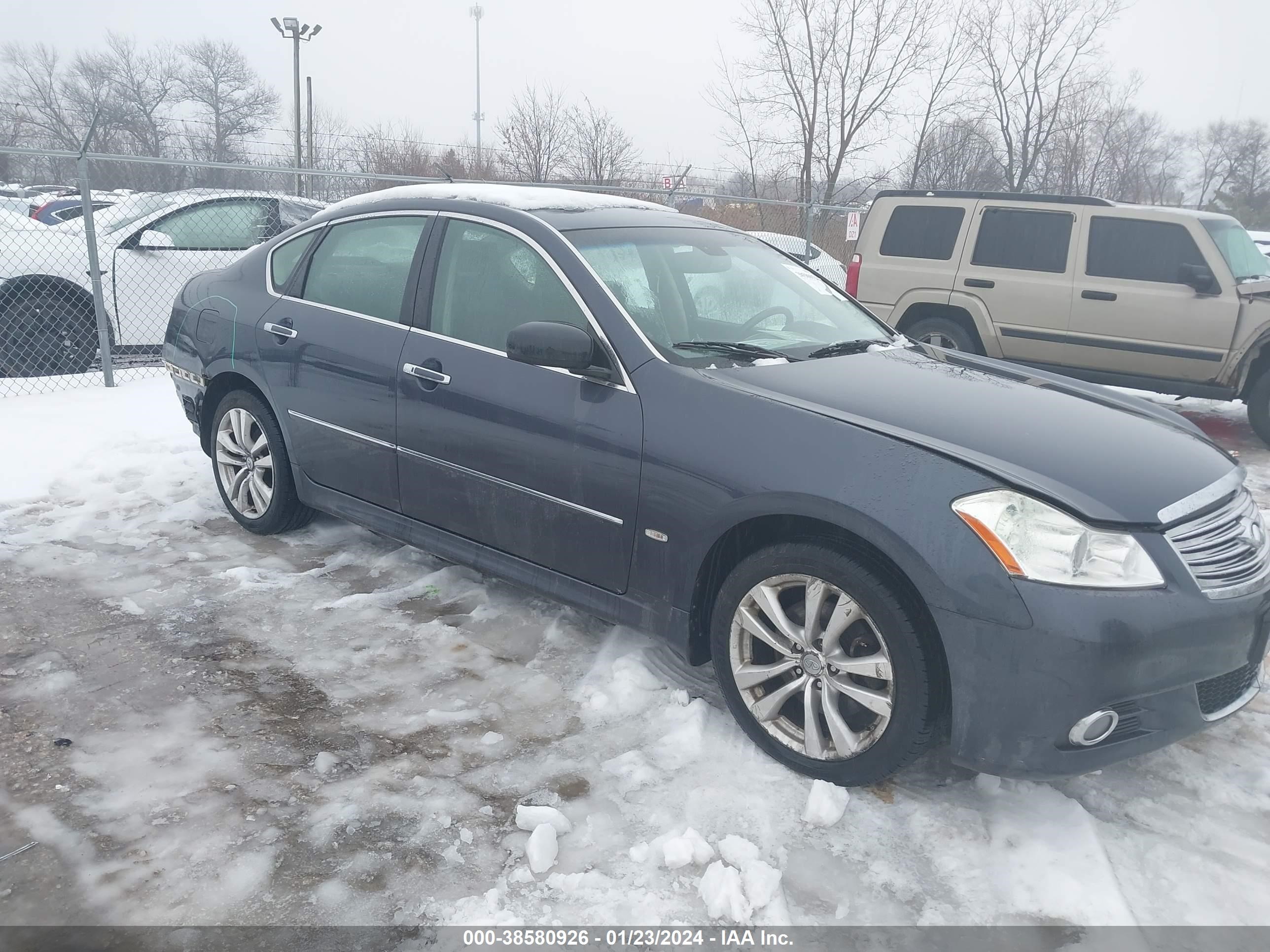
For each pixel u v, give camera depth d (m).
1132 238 8.13
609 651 3.66
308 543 4.72
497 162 18.92
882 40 23.83
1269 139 43.88
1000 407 3.10
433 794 2.81
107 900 2.35
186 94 53.88
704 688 3.46
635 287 3.49
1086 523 2.53
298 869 2.48
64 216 12.85
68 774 2.83
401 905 2.37
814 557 2.81
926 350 3.97
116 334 8.30
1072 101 28.16
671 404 3.11
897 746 2.72
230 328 4.63
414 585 4.23
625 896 2.43
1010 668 2.52
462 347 3.67
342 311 4.16
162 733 3.06
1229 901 2.49
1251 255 8.42
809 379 3.20
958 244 8.80
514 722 3.21
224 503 5.10
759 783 2.91
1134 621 2.47
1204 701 2.75
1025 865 2.58
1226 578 2.65
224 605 4.00
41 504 5.11
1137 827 2.80
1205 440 3.22
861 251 9.33
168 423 6.65
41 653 3.54
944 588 2.55
